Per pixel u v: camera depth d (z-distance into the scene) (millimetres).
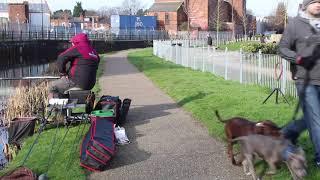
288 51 6285
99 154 7098
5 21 54594
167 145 8500
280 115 10328
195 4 90562
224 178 6594
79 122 10133
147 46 82438
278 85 14594
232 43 52969
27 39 57281
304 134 7711
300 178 5422
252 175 5871
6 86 23547
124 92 16359
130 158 7742
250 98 13141
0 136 11273
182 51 30562
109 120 9391
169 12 93125
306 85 6258
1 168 8820
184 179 6633
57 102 9922
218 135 8930
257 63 16984
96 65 10336
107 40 72875
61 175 6801
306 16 6270
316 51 6129
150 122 10578
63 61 10070
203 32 83188
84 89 10148
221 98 13211
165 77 21422
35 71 48688
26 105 12734
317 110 6266
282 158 5410
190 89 15922
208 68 23953
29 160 7641
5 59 48625
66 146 8383
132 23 86750
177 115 11391
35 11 81188
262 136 5711
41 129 9523
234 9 93125
